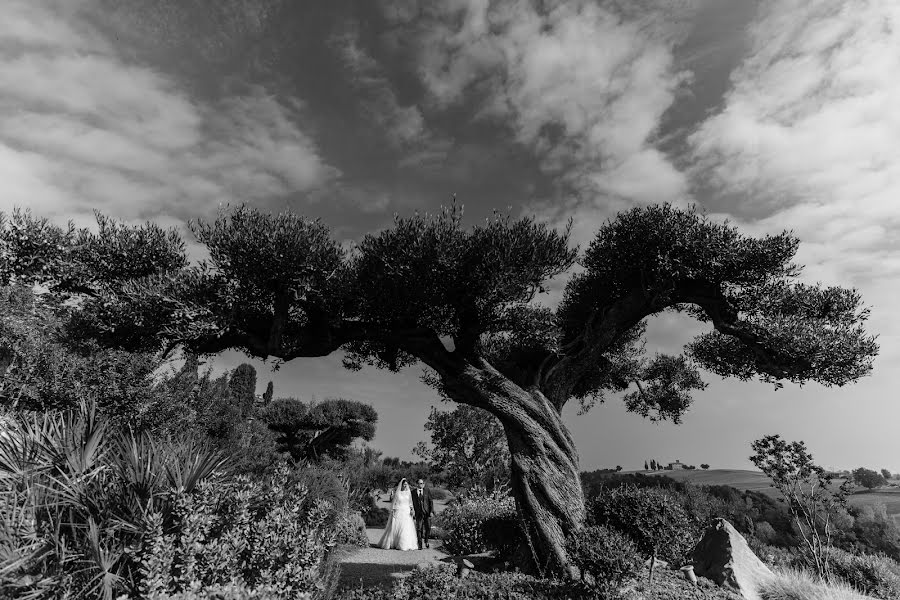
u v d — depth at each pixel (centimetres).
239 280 987
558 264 1066
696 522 1286
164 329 925
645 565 912
